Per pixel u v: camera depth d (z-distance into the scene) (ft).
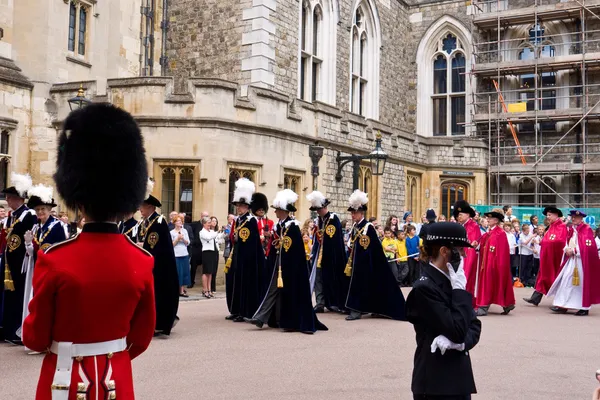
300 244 31.40
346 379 21.47
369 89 91.50
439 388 12.34
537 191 90.07
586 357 26.11
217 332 30.50
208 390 19.85
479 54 98.73
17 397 18.89
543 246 43.01
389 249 53.67
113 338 10.03
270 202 53.67
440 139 86.02
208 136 49.03
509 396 20.02
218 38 68.74
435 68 105.40
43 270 9.57
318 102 60.80
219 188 49.24
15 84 53.16
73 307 9.57
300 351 26.16
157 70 70.59
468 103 100.78
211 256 44.34
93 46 63.10
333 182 63.72
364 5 89.61
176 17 71.46
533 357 25.96
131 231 29.86
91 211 10.25
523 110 93.40
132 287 10.05
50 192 27.25
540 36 93.56
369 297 35.53
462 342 12.30
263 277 33.65
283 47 69.72
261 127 52.37
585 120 90.02
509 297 38.96
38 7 55.77
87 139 10.37
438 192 86.07
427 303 12.37
